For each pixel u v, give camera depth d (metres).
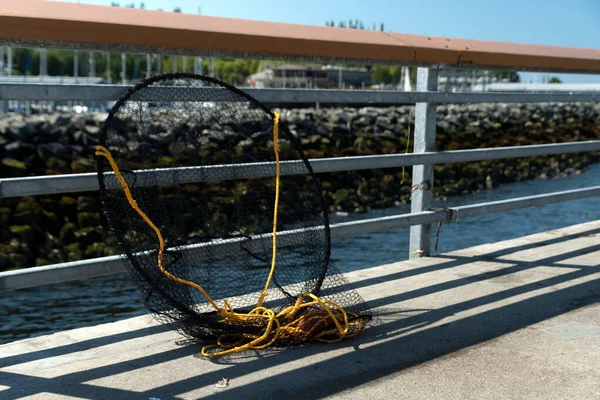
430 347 3.04
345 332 3.09
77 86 3.05
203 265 3.52
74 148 17.67
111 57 80.31
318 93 3.87
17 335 6.95
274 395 2.53
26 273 2.88
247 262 3.57
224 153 3.72
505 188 23.17
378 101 4.19
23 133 17.14
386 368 2.79
